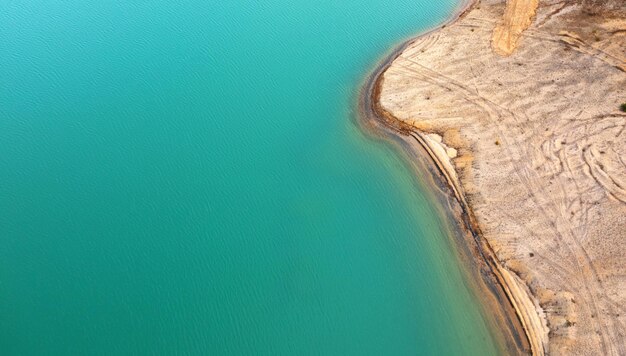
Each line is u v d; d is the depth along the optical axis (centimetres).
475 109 4619
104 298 3591
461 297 3581
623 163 4062
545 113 4503
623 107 4444
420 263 3762
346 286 3666
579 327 3309
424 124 4591
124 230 3953
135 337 3422
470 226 3916
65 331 3453
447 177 4206
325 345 3409
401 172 4306
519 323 3416
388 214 4041
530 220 3853
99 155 4472
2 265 3784
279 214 4047
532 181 4056
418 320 3494
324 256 3819
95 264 3766
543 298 3475
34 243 3897
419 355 3353
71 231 3959
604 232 3712
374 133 4622
